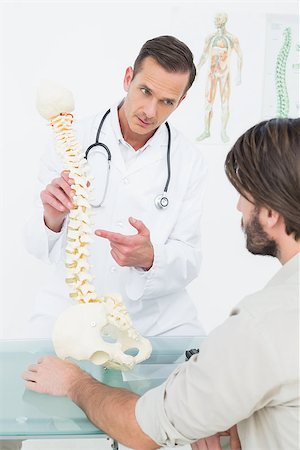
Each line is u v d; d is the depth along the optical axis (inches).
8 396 45.3
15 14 95.8
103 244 66.9
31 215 65.2
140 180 66.9
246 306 35.9
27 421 41.7
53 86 55.4
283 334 34.4
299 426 34.7
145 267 62.6
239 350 34.6
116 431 39.1
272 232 38.1
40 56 97.5
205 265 105.6
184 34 98.0
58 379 45.4
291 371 33.9
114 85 99.2
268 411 36.3
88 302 50.9
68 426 41.4
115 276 67.1
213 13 97.7
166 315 67.6
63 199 55.3
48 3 96.6
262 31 100.0
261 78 101.0
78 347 47.8
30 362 51.8
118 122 67.3
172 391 37.0
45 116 56.2
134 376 49.4
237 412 35.2
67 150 55.9
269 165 36.8
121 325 49.4
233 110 101.2
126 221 66.9
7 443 55.6
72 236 53.2
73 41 97.7
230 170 38.8
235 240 105.5
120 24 98.0
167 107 61.6
